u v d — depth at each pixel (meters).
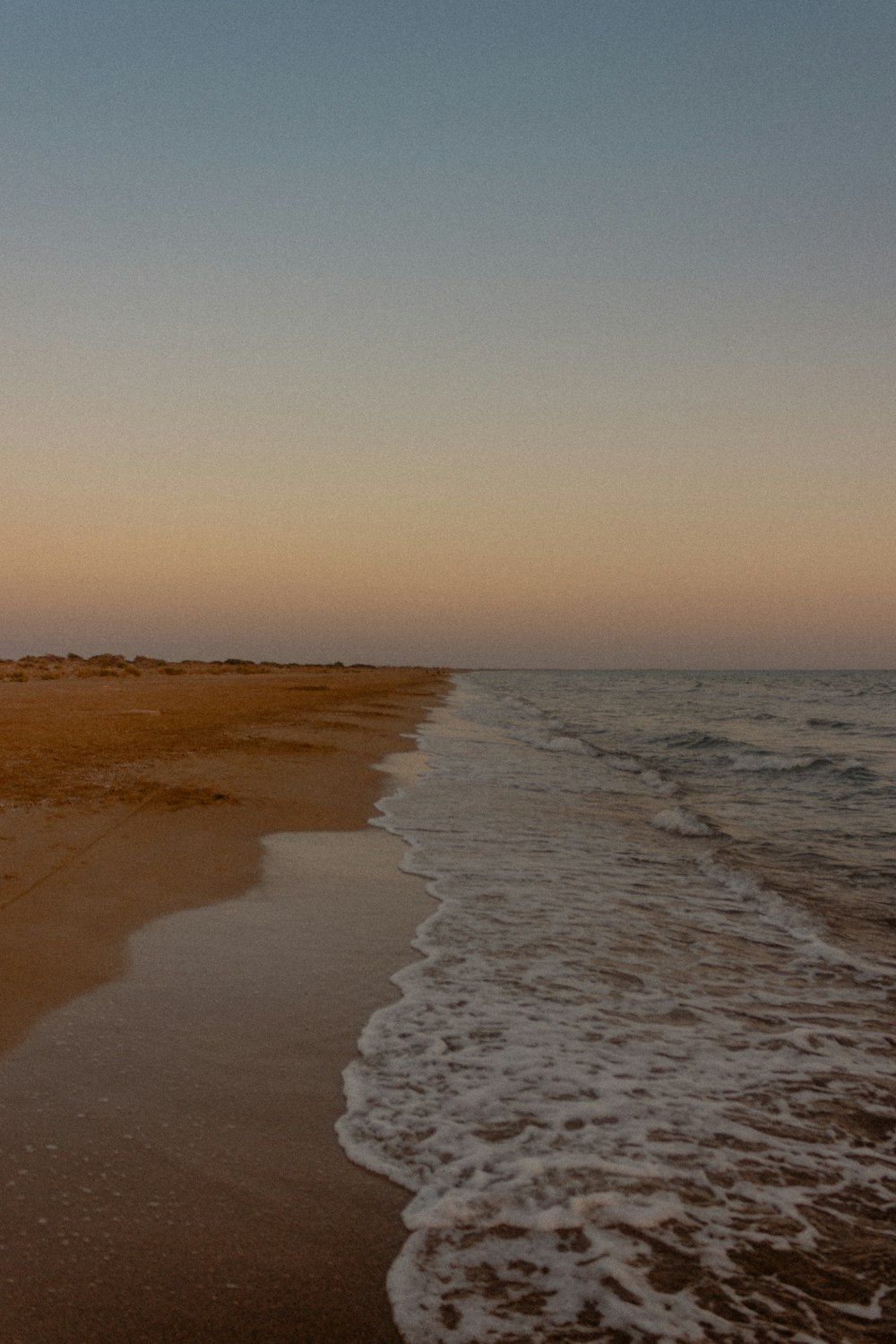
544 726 36.00
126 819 11.11
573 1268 3.37
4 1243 3.29
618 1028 5.79
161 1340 2.86
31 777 13.98
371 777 16.98
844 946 7.66
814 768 22.23
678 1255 3.49
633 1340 2.99
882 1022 6.06
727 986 6.69
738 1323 3.12
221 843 10.30
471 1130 4.38
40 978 6.03
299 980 6.28
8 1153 3.91
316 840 11.02
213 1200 3.65
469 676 157.50
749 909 8.94
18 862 8.79
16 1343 2.80
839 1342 3.04
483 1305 3.13
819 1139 4.46
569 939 7.62
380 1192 3.79
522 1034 5.59
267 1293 3.12
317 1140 4.19
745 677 180.62
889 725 39.22
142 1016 5.51
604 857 11.08
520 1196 3.82
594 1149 4.26
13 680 53.22
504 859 10.63
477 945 7.31
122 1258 3.25
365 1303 3.10
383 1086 4.78
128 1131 4.16
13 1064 4.80
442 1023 5.68
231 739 21.55
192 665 101.69
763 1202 3.88
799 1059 5.41
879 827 13.93
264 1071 4.88
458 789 16.33
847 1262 3.49
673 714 46.56
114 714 27.47
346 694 52.16
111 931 7.06
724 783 19.55
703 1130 4.50
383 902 8.43
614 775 20.03
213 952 6.74
